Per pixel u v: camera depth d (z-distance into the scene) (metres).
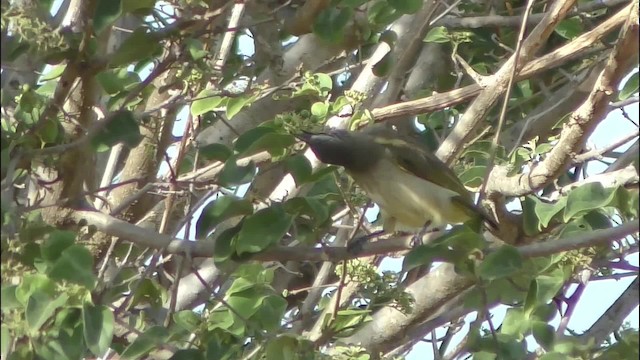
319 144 10.63
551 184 11.88
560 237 10.02
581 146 10.16
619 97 10.02
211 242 9.30
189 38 8.74
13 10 8.03
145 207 12.38
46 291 7.52
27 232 8.20
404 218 11.01
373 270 9.91
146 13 8.85
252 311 10.04
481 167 11.86
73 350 7.82
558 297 10.80
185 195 12.19
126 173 12.30
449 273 11.54
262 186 12.65
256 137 9.19
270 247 9.20
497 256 8.48
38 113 9.52
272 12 10.29
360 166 10.77
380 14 10.84
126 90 9.51
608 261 10.52
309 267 13.89
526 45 11.05
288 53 12.94
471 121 11.45
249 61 11.12
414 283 11.80
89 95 9.26
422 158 10.83
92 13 8.77
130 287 11.62
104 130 8.58
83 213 9.49
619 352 8.98
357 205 11.33
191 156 12.91
